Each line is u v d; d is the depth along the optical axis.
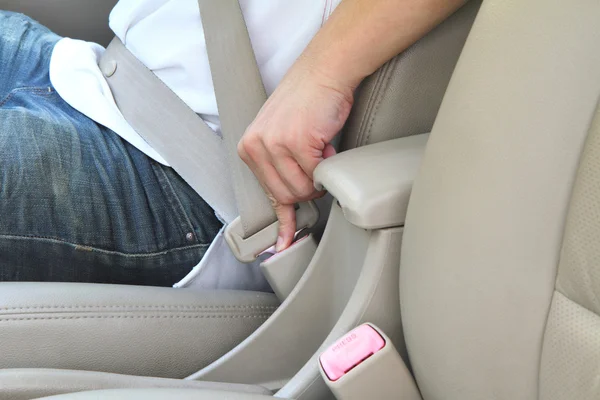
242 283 0.89
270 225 0.80
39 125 0.82
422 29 0.64
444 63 0.67
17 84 0.96
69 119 0.87
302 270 0.77
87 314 0.72
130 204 0.84
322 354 0.57
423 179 0.52
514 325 0.48
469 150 0.48
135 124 0.89
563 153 0.44
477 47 0.47
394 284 0.61
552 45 0.44
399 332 0.63
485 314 0.49
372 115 0.69
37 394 0.60
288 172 0.72
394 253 0.60
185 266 0.86
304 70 0.70
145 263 0.84
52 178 0.80
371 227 0.59
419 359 0.56
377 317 0.62
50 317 0.70
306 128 0.69
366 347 0.57
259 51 0.81
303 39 0.79
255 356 0.76
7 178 0.77
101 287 0.76
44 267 0.80
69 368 0.72
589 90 0.43
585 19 0.43
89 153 0.84
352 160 0.64
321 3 0.77
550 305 0.47
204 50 0.84
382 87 0.68
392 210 0.58
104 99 0.90
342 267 0.69
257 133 0.71
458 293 0.50
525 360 0.49
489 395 0.52
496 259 0.48
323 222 0.86
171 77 0.88
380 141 0.70
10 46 1.00
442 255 0.51
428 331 0.54
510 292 0.48
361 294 0.61
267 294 0.86
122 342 0.74
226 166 0.84
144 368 0.76
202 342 0.79
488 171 0.47
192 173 0.84
